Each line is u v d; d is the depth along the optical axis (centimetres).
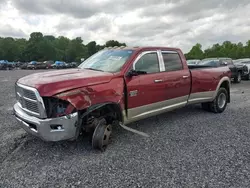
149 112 412
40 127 284
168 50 457
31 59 8006
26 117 305
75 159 315
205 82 529
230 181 260
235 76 1347
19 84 326
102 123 337
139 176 271
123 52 409
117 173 278
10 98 773
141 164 301
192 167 293
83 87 302
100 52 480
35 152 336
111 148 354
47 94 277
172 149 351
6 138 388
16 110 338
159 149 351
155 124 486
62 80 298
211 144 372
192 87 498
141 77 387
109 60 407
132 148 354
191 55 7888
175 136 411
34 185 251
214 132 434
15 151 338
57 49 9375
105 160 312
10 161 307
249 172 281
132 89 370
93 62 438
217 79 564
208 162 307
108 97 330
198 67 564
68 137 294
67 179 264
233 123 495
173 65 461
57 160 312
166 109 447
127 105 366
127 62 375
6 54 8038
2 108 611
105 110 349
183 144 372
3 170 282
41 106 281
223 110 604
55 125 284
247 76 1562
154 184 254
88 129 337
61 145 362
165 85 429
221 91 583
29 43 8119
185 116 555
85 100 301
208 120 519
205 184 254
